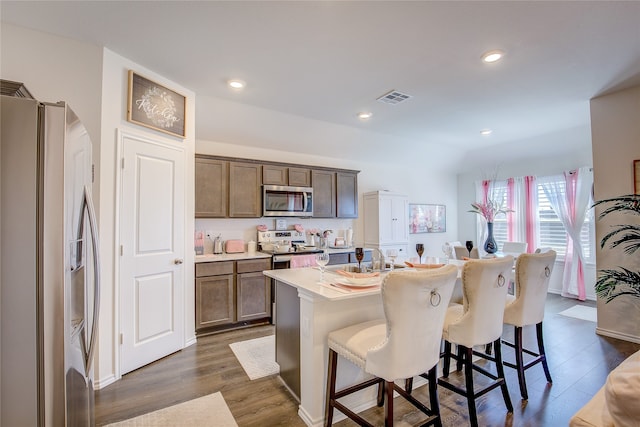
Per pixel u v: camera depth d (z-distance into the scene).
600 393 1.14
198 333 3.48
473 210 6.76
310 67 2.72
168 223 2.93
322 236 5.17
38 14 2.01
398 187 6.23
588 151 4.94
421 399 2.23
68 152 1.24
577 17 2.03
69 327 1.24
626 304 3.24
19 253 1.13
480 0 1.87
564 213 5.15
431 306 1.54
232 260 3.63
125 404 2.14
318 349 1.95
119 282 2.49
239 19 2.06
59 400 1.18
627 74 2.86
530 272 2.19
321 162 5.29
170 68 2.73
